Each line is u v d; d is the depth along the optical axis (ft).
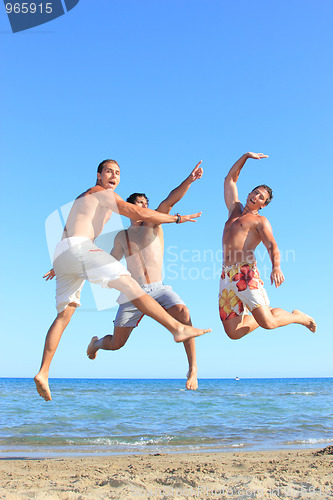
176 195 14.32
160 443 28.68
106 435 31.99
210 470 15.46
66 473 15.79
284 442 28.78
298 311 18.33
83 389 116.26
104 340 18.02
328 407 55.57
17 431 33.40
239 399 71.20
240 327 17.69
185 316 15.71
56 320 12.81
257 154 18.16
